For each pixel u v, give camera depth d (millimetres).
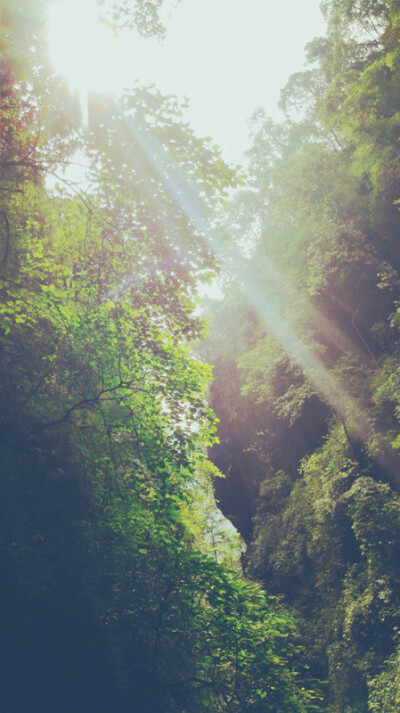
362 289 32562
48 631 8594
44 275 9914
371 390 28734
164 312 10406
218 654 9883
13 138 8984
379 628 21953
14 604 8398
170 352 11055
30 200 9844
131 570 9820
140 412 11352
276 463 40812
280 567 31922
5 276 8992
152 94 9086
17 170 9242
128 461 10586
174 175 9500
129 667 9133
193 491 15703
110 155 9164
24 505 8141
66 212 10305
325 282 32562
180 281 10125
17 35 7660
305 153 37812
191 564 9891
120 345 10953
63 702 8422
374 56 36750
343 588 25984
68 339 10750
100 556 9062
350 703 21859
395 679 19656
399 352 28250
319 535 27812
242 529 46500
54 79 8430
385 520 23250
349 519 26562
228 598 9805
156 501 10844
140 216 9852
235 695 9586
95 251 10203
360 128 30562
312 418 35469
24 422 9188
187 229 9734
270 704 9523
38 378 10195
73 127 8859
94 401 10781
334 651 23531
